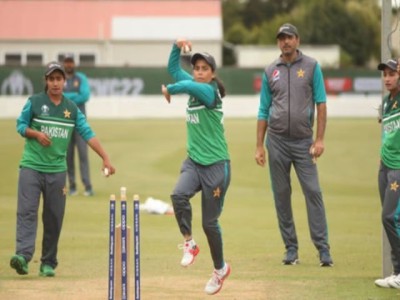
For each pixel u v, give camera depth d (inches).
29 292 924.6
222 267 903.1
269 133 1128.8
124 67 4042.8
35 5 5807.1
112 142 2768.2
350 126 3213.6
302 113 1105.4
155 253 1190.9
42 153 1003.3
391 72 934.4
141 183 2082.9
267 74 1122.7
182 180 895.7
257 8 7386.8
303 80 1104.2
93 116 3939.5
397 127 936.9
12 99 3878.0
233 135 2913.4
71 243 1275.8
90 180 1955.0
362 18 5999.0
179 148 2632.9
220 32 5698.8
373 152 2578.7
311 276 1031.6
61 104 1005.8
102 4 5846.5
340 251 1222.9
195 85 879.7
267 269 1080.2
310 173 1115.3
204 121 892.0
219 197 898.1
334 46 5679.1
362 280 1003.9
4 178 2155.5
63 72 999.0
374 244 1288.1
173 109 3976.4
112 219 793.6
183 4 5861.2
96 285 964.0
